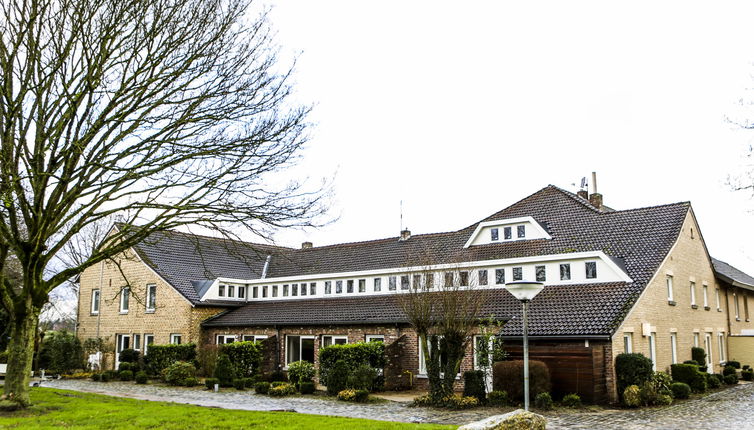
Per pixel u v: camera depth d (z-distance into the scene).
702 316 29.00
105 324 35.47
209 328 32.03
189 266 34.31
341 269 32.50
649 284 22.41
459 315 19.62
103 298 35.91
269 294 33.75
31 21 14.80
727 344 33.09
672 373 23.47
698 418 16.38
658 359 22.94
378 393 22.86
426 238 31.77
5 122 14.70
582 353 19.16
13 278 31.59
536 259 24.38
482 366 21.03
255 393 23.03
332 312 28.52
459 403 18.53
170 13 16.48
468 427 11.48
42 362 32.28
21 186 15.39
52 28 15.41
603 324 19.75
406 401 20.44
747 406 18.84
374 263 31.56
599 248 24.70
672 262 25.41
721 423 15.52
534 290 14.67
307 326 28.28
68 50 14.88
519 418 12.05
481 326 21.16
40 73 15.23
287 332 28.92
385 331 25.66
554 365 19.66
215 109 16.72
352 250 34.38
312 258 35.62
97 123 15.57
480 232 28.31
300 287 32.44
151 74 16.36
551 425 15.22
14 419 13.95
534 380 18.73
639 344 21.38
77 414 14.94
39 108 15.48
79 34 15.48
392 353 24.11
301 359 28.72
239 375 26.58
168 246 34.78
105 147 16.06
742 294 37.84
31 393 19.23
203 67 16.77
